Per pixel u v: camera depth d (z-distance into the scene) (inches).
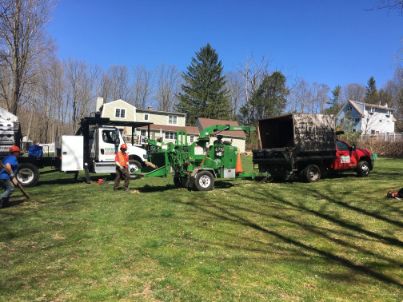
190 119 2578.7
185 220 331.0
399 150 1430.9
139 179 652.1
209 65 2632.9
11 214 359.3
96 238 274.8
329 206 386.9
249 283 194.1
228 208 382.3
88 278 200.4
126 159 516.4
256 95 1908.2
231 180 606.9
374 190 471.5
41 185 577.6
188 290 184.9
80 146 597.3
